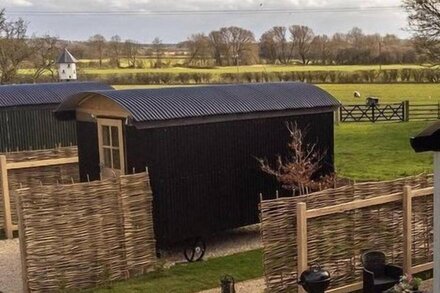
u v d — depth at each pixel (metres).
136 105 10.74
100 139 12.05
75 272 9.42
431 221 9.38
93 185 9.55
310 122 12.73
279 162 12.14
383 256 8.45
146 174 10.23
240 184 11.75
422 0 28.52
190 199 11.00
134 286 9.48
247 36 78.62
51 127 16.67
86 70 62.81
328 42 77.38
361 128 29.83
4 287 9.80
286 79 56.53
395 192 9.00
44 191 9.12
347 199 8.52
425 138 5.06
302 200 8.16
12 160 13.48
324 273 7.66
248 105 11.88
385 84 53.41
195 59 78.12
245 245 11.84
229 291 8.26
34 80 39.59
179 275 9.98
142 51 77.25
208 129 11.23
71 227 9.35
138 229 10.10
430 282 9.01
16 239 13.05
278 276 8.11
